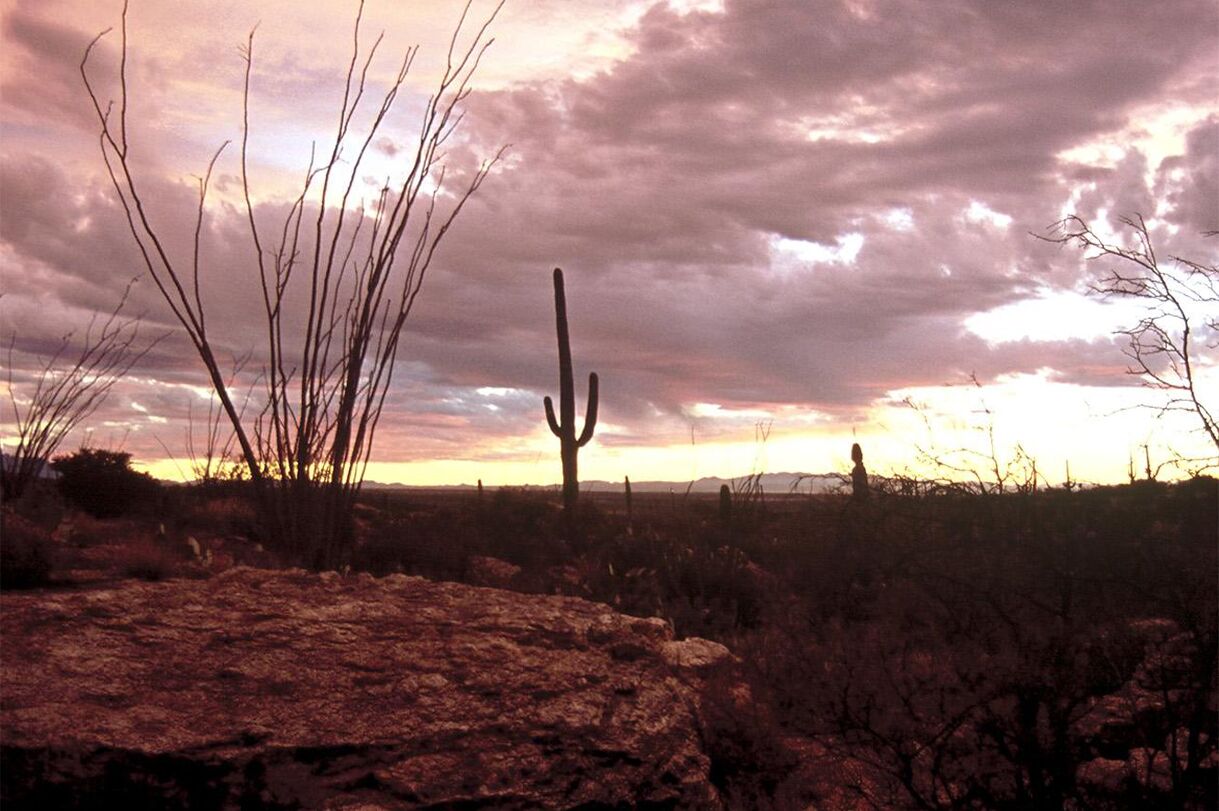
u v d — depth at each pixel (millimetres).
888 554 4137
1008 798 3805
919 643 4020
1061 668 3730
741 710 4734
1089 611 3930
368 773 4047
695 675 5227
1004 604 3951
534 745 4332
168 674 4449
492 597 6047
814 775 4406
